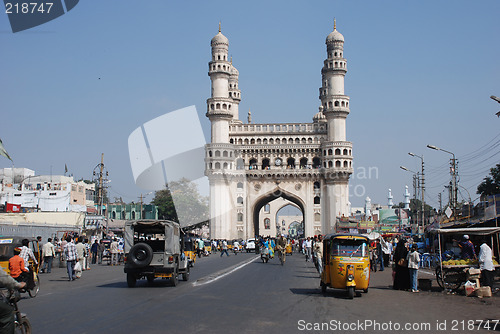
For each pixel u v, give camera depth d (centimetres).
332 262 1659
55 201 6469
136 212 8800
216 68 8394
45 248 2717
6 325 756
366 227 5547
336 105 8250
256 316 1208
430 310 1380
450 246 3062
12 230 3325
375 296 1692
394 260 1941
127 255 1869
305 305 1432
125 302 1438
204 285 1962
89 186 8631
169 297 1558
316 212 8231
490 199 2736
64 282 2150
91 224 4859
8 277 815
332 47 8431
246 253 6494
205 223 6856
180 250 2119
